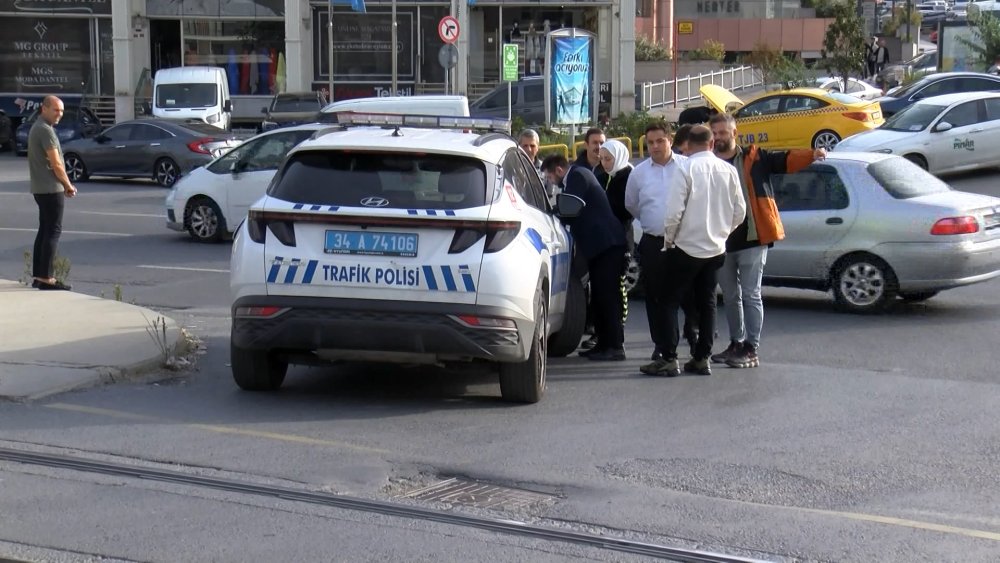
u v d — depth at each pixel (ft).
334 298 24.16
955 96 73.51
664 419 25.44
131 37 125.70
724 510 19.49
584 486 20.70
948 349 33.65
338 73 127.34
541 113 99.96
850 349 33.65
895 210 38.42
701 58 167.22
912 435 24.35
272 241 24.49
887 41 199.21
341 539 17.88
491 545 17.76
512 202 25.18
